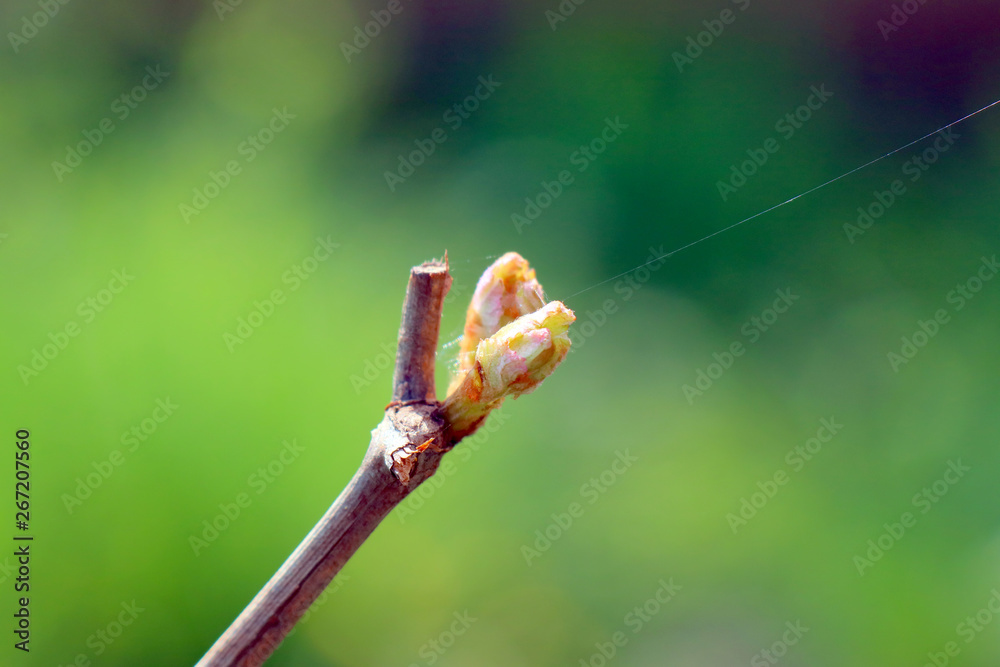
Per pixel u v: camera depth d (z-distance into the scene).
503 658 0.91
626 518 1.06
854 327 1.34
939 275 1.39
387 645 0.91
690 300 1.46
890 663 0.88
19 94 1.25
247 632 0.40
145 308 0.94
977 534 0.97
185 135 1.30
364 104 1.76
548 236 1.55
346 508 0.41
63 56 1.35
